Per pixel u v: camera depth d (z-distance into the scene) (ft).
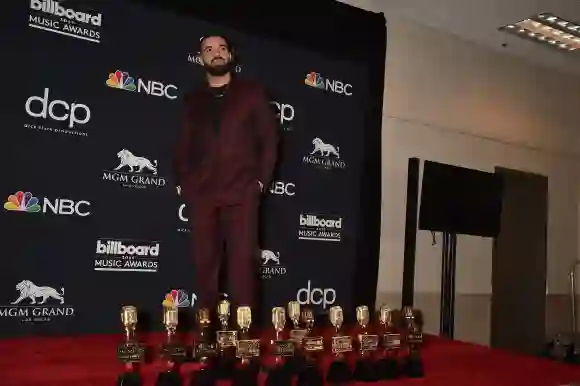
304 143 9.73
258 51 9.34
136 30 8.34
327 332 7.62
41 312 7.48
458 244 11.79
